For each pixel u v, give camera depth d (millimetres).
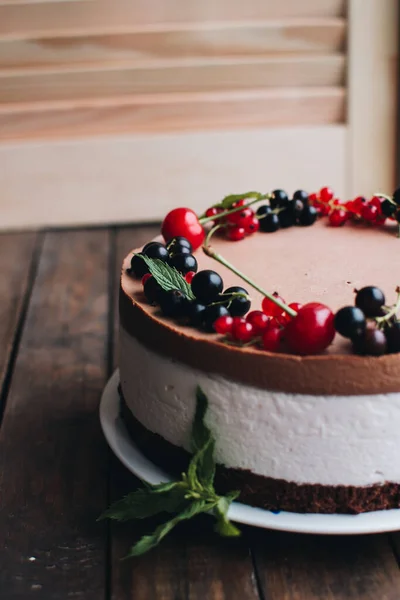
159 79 968
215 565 495
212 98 974
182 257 540
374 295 479
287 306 488
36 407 638
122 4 940
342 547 505
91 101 970
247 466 499
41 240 966
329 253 587
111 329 750
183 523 521
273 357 477
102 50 955
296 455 490
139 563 498
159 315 515
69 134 982
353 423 482
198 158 994
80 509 538
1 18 938
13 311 783
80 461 580
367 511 498
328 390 477
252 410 489
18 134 979
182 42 957
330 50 975
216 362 488
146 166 993
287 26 955
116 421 578
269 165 1004
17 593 484
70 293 819
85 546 511
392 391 479
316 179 1015
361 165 1014
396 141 1005
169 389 513
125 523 524
